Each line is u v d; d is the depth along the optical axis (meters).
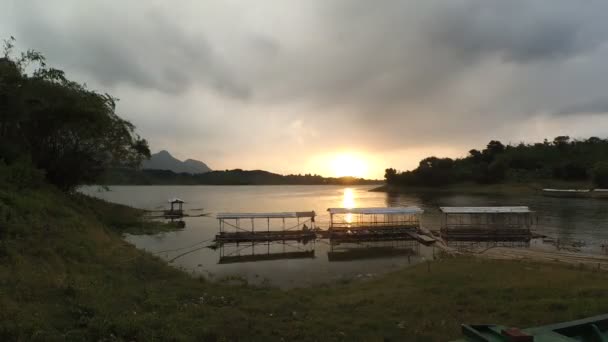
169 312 12.83
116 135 43.78
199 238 42.44
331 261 31.25
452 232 43.00
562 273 20.61
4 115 29.39
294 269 27.95
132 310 12.32
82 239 21.97
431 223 54.69
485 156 159.12
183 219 62.56
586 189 102.69
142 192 181.12
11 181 25.73
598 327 6.69
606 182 102.75
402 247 37.78
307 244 39.59
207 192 199.25
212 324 11.65
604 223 51.12
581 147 147.62
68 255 18.28
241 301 15.38
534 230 46.16
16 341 8.50
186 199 127.00
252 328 11.61
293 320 12.86
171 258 32.09
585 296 15.24
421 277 20.88
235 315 12.79
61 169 38.38
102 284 14.95
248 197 143.88
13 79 29.88
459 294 16.34
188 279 19.97
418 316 13.44
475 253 31.81
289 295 17.17
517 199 93.56
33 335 8.75
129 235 42.28
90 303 11.92
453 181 144.75
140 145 50.81
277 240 40.94
